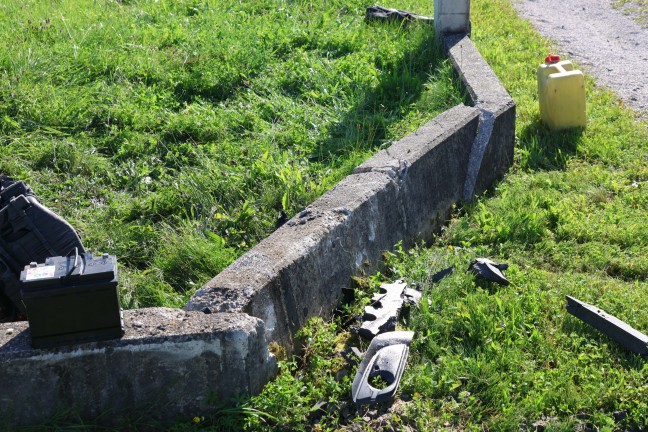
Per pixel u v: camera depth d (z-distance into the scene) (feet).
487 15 47.39
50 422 12.10
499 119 24.16
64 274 11.64
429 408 13.30
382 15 39.22
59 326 11.81
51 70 28.68
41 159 23.02
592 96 32.76
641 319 16.10
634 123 29.55
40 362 11.89
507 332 15.38
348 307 16.19
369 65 32.50
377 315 15.26
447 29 35.14
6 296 15.33
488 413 13.41
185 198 21.39
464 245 19.66
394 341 14.33
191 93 29.09
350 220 17.06
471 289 17.06
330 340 14.92
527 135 27.55
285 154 23.75
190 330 12.36
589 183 23.85
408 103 28.91
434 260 18.34
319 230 16.12
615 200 22.58
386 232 18.49
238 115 26.76
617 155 26.00
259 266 14.53
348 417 13.20
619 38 44.68
